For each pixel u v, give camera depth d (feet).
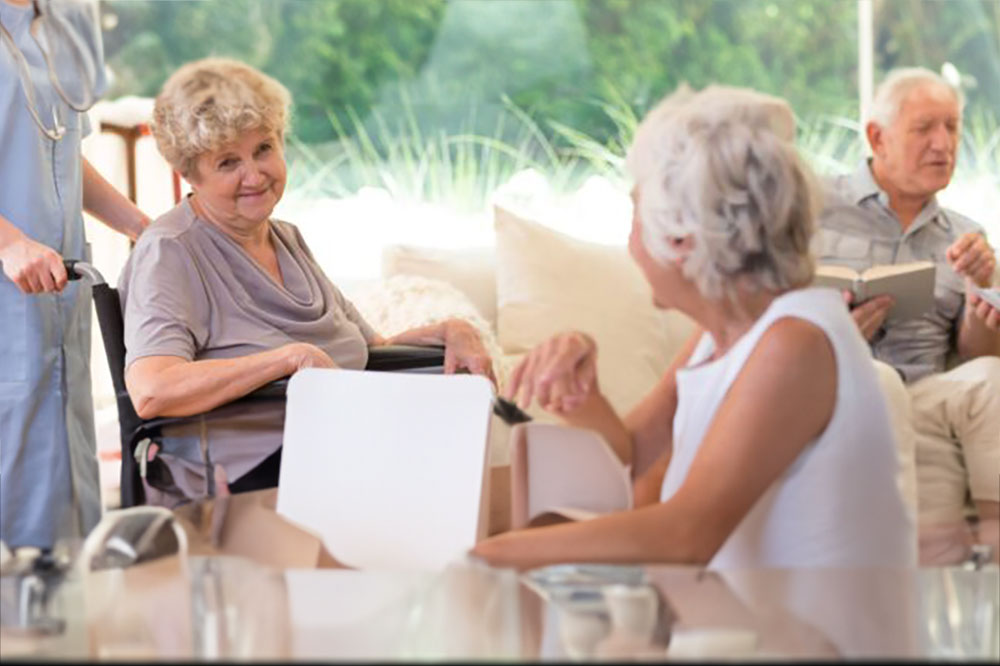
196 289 10.41
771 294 6.02
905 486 7.70
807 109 18.66
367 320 12.94
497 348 10.98
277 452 9.80
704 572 5.27
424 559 7.39
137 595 5.29
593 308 10.78
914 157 11.96
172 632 4.78
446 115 18.22
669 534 5.77
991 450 8.25
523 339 11.14
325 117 18.16
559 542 5.82
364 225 17.90
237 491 9.74
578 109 18.29
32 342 11.39
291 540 7.28
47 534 11.54
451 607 4.96
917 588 5.25
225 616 4.99
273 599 5.19
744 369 5.90
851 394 5.86
